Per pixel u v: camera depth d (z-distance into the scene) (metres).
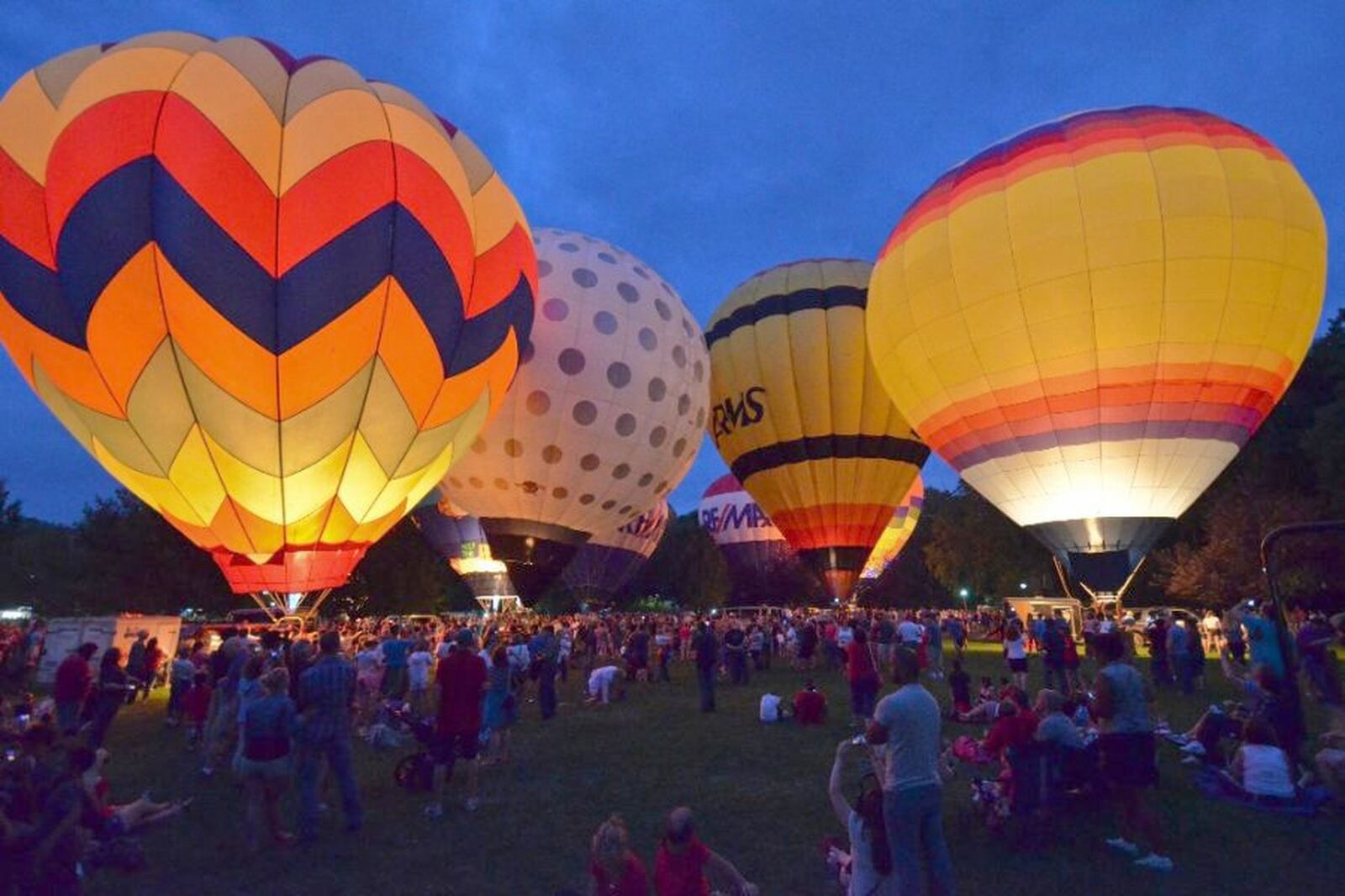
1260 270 15.23
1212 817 6.66
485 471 17.11
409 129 11.73
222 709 9.25
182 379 10.87
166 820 7.00
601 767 9.12
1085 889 5.30
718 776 8.60
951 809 7.06
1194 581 29.72
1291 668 7.13
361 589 38.94
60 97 11.05
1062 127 17.00
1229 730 8.30
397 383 11.57
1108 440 15.96
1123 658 6.05
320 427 11.32
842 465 25.28
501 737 9.42
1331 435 26.73
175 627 21.44
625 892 4.17
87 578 34.91
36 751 4.80
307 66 11.70
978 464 17.81
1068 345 15.90
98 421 11.45
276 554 12.08
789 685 16.81
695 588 72.69
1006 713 6.47
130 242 10.43
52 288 10.83
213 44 11.64
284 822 7.14
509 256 13.05
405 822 7.07
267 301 10.65
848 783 8.21
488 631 21.22
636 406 17.28
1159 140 15.85
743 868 5.81
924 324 17.72
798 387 25.38
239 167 10.56
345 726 6.80
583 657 22.30
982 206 16.83
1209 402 15.58
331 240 10.78
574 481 17.19
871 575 45.31
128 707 15.67
